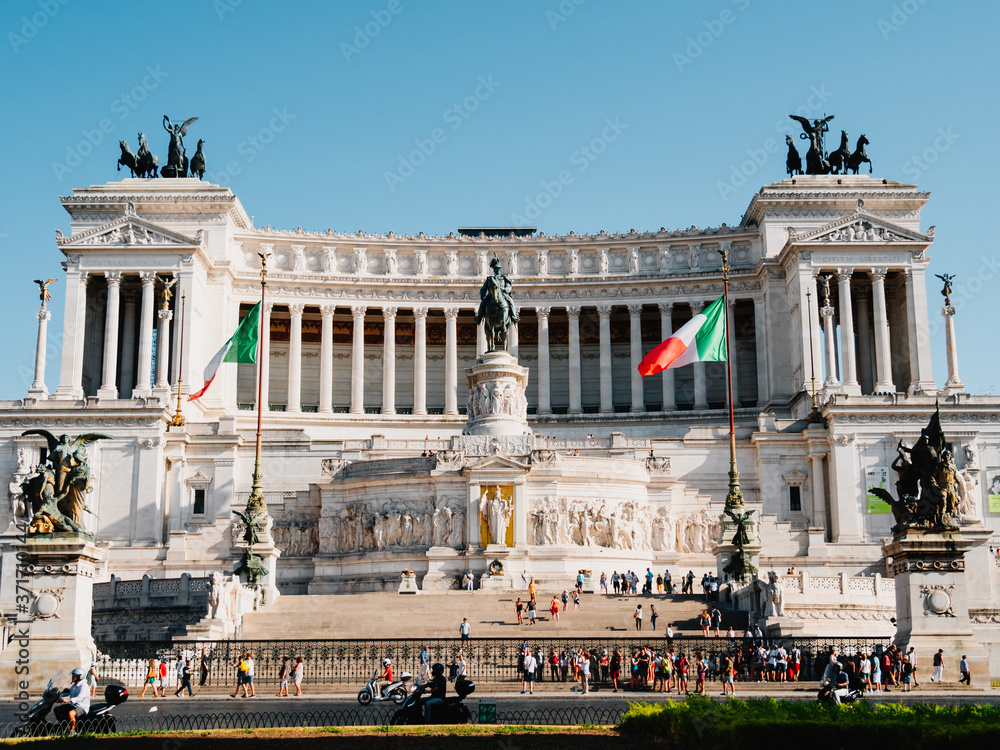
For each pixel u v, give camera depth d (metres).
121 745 33.81
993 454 103.75
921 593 50.00
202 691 53.56
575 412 129.50
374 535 89.88
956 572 50.00
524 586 84.62
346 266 133.12
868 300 130.38
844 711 33.12
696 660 53.25
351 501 92.56
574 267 134.00
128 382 126.25
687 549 92.56
